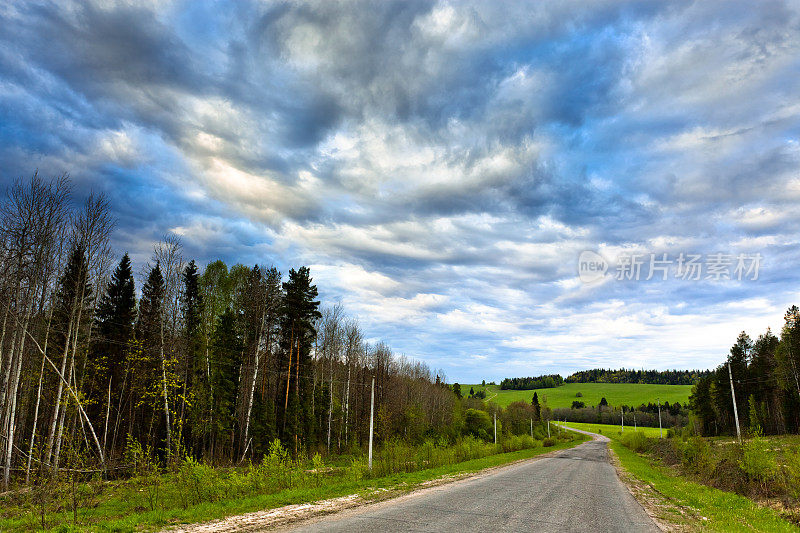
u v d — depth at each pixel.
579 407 197.12
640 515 14.82
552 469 33.19
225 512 13.80
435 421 78.12
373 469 25.56
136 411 39.91
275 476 19.95
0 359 26.77
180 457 19.17
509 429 97.00
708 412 93.25
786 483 21.91
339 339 58.59
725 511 16.69
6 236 27.06
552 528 11.74
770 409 77.00
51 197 28.72
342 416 56.28
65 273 30.62
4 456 24.42
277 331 45.56
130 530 11.38
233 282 49.44
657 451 58.28
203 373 40.50
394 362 73.44
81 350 34.19
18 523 13.63
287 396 42.91
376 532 10.69
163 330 36.38
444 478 24.44
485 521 12.28
